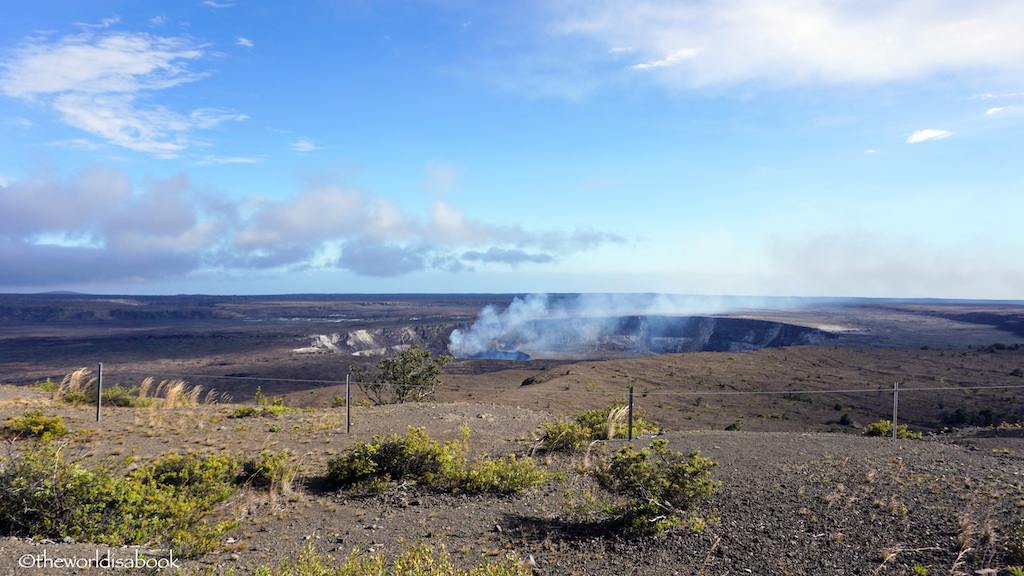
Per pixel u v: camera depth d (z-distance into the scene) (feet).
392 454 36.60
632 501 25.43
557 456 41.32
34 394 57.16
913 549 19.52
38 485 22.36
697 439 43.21
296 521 29.12
